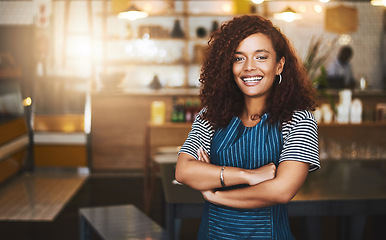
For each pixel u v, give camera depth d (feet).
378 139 19.25
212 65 5.17
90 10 25.11
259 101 5.04
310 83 5.15
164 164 11.30
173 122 18.75
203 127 5.31
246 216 4.88
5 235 13.25
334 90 21.74
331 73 28.02
